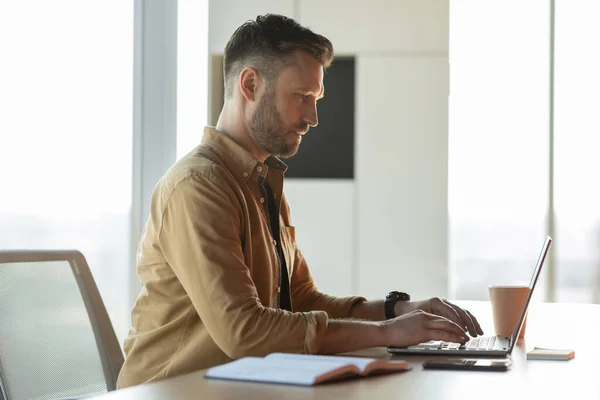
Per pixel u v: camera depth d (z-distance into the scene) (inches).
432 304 68.3
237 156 68.7
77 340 67.7
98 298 70.4
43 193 153.3
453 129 168.2
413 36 169.6
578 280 161.0
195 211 60.1
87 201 155.5
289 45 68.3
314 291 80.2
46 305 66.6
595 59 160.2
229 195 62.5
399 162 170.4
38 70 153.7
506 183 165.0
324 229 173.2
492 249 165.9
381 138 171.0
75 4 155.9
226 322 56.9
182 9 163.3
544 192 162.9
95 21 157.1
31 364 63.7
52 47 154.5
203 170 62.3
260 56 68.7
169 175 63.4
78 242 154.5
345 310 76.4
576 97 161.2
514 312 65.9
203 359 61.3
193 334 62.7
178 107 162.4
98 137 156.3
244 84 69.5
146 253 65.1
